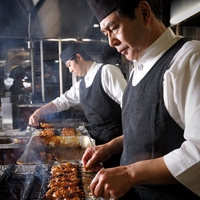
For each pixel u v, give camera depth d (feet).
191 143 2.41
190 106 2.54
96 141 7.34
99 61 21.62
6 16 9.28
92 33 19.72
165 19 8.36
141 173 2.55
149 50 3.12
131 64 13.91
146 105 3.05
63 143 7.28
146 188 3.18
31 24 9.69
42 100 14.66
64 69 19.44
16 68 11.10
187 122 2.54
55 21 10.05
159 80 2.91
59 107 8.89
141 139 3.16
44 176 4.08
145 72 3.22
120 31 2.91
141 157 3.20
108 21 2.90
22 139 7.59
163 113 2.87
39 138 7.17
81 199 3.48
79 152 6.80
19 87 11.51
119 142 4.26
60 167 4.41
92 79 7.35
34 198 3.46
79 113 12.16
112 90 6.93
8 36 10.67
